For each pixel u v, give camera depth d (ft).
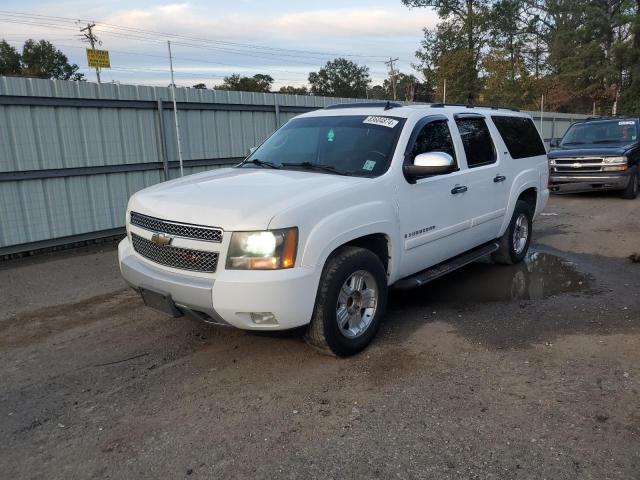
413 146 15.93
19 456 10.25
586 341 14.85
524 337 15.23
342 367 13.48
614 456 9.77
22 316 18.02
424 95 154.10
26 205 26.43
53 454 10.28
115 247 28.45
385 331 15.80
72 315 18.02
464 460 9.73
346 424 10.96
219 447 10.31
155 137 31.32
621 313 17.02
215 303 11.99
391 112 16.85
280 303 11.89
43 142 26.58
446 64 128.67
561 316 16.87
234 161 35.78
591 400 11.70
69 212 28.07
